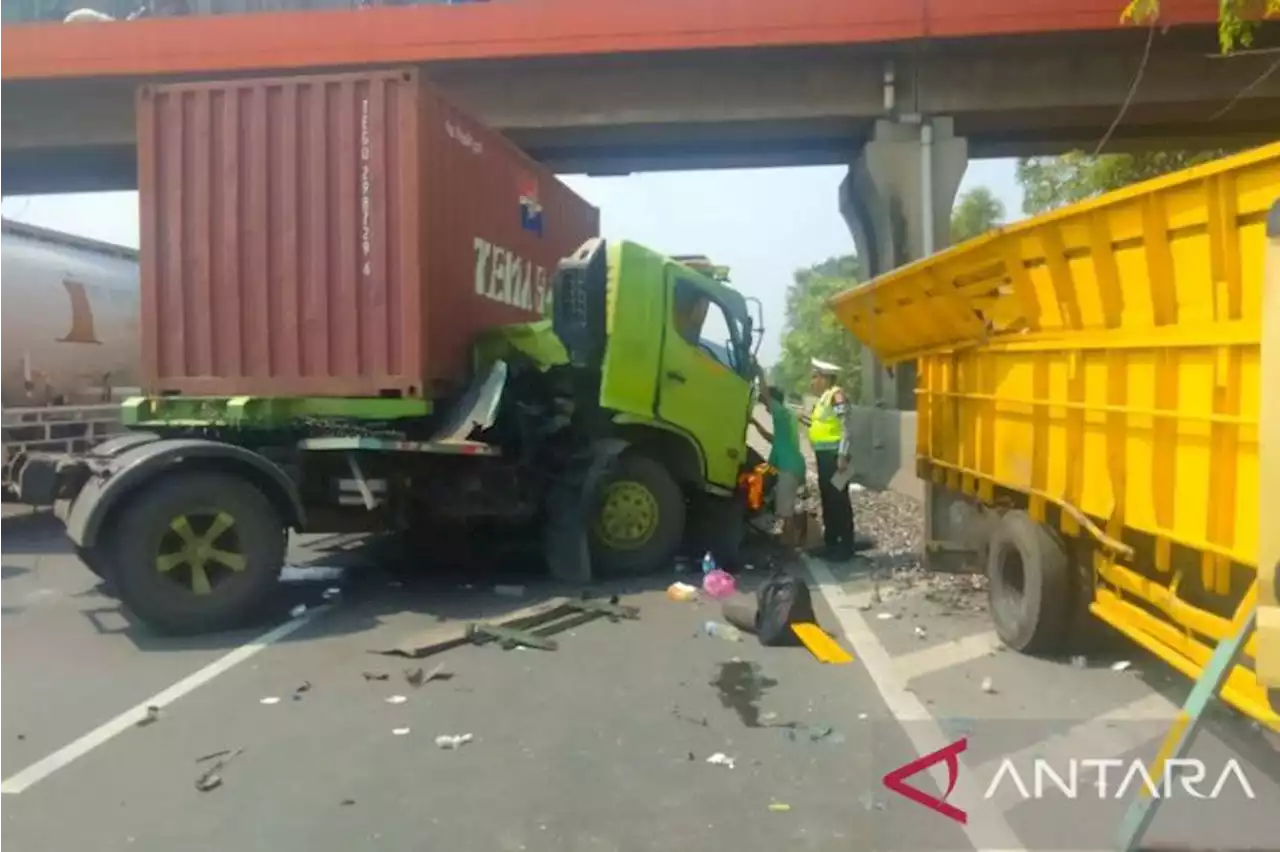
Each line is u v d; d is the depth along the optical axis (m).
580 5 18.47
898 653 6.85
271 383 8.39
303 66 18.77
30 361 12.84
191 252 8.42
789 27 18.22
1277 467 3.48
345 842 4.16
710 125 20.17
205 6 22.11
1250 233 4.45
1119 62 19.20
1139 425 5.46
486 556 10.54
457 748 5.18
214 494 7.45
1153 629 5.46
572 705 5.84
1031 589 6.56
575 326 8.95
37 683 6.32
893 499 14.59
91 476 7.62
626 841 4.15
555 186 12.24
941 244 19.64
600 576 9.41
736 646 7.09
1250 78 18.92
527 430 9.36
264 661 6.75
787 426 10.63
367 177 8.30
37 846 4.16
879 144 19.50
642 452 9.80
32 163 23.08
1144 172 24.52
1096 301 5.88
